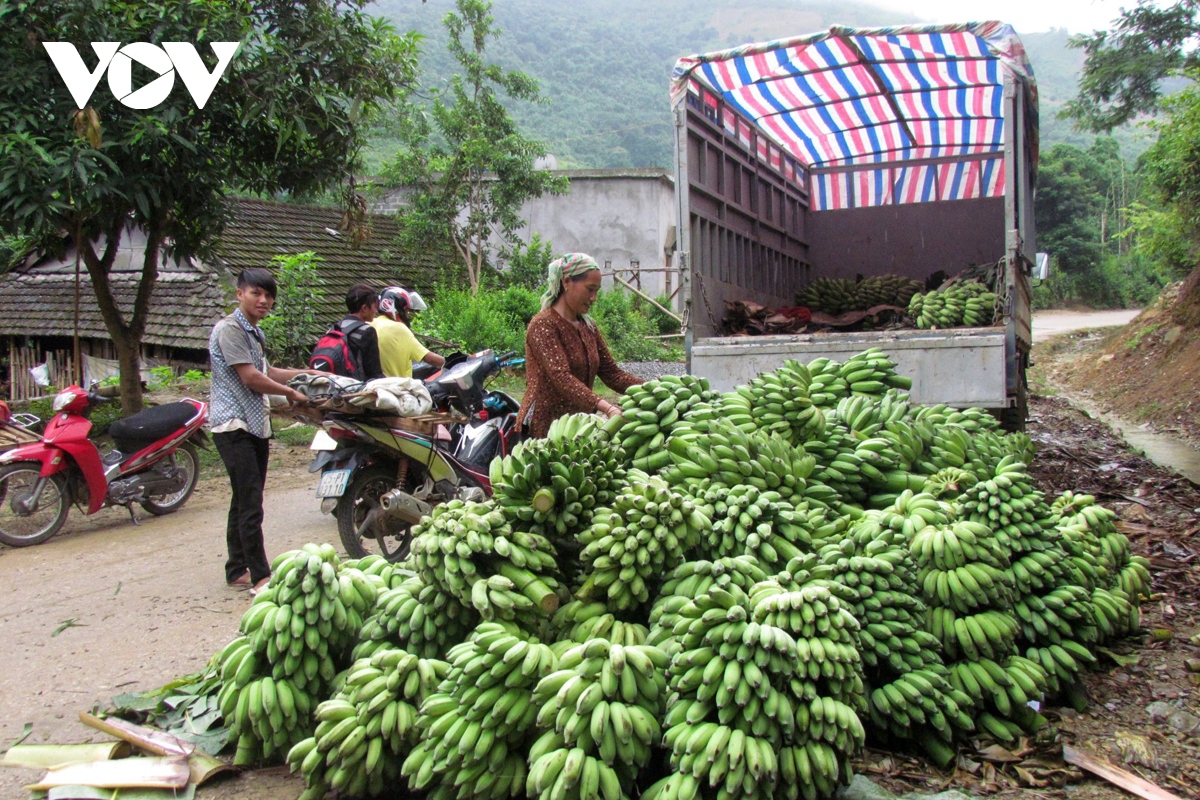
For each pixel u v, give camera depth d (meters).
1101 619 3.95
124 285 17.02
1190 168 19.73
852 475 4.02
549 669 2.90
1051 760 3.21
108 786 3.12
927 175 11.20
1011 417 7.45
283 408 5.53
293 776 3.32
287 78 8.51
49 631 4.83
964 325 7.36
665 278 24.27
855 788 3.01
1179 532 6.34
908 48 7.07
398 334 6.73
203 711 3.61
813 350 6.41
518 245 21.66
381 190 21.41
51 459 6.67
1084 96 22.73
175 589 5.52
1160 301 21.70
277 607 3.32
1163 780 3.15
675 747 2.74
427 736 2.92
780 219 10.18
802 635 2.87
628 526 3.23
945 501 3.89
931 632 3.47
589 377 4.86
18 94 7.48
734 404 4.15
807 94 8.41
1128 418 15.11
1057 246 48.66
